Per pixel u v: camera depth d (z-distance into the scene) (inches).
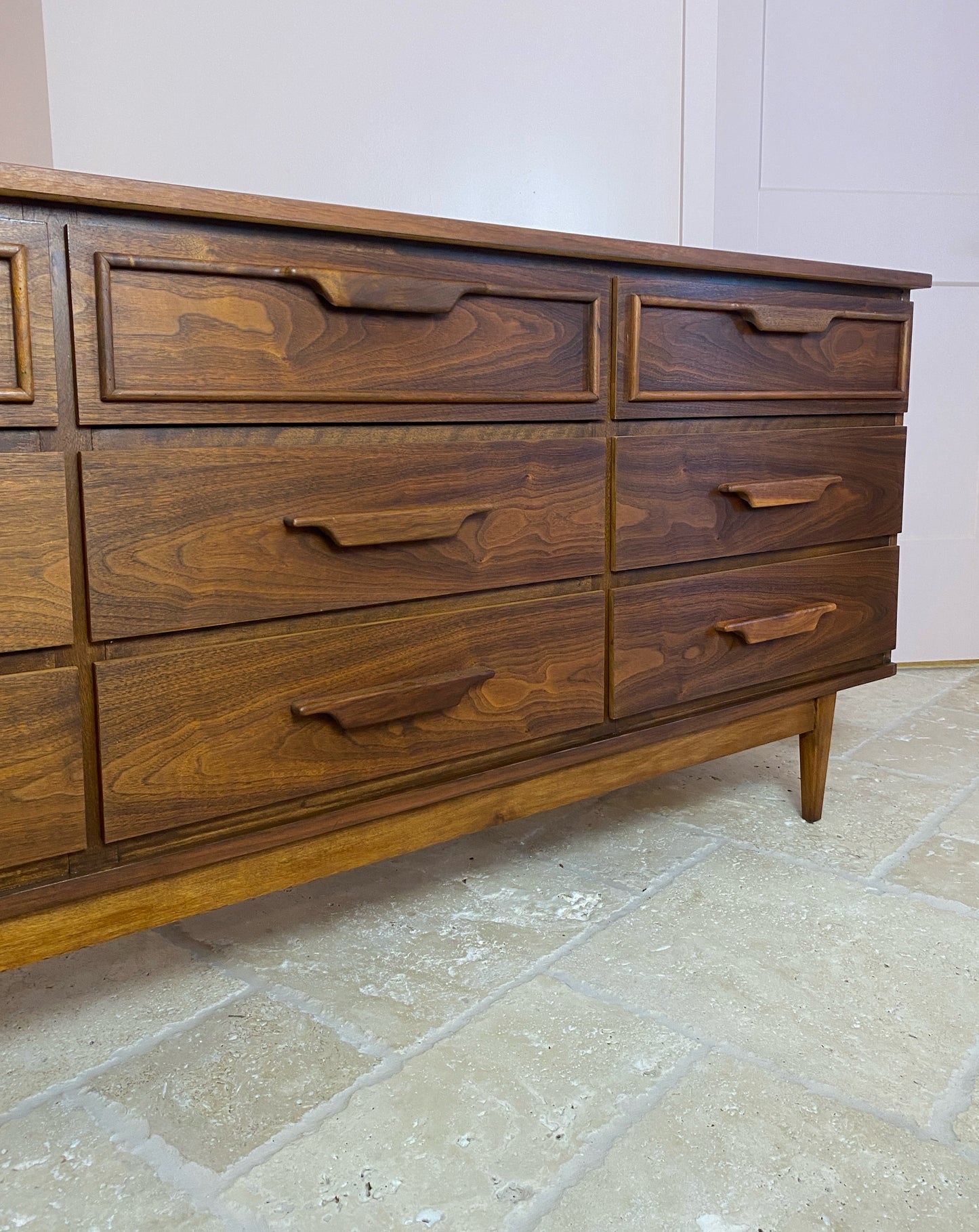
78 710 34.9
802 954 48.7
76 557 34.3
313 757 40.8
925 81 93.4
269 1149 36.0
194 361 35.8
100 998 45.8
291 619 39.8
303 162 72.1
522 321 44.9
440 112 76.1
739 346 53.4
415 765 44.1
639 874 57.7
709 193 87.3
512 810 49.1
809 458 57.7
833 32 90.9
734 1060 40.7
